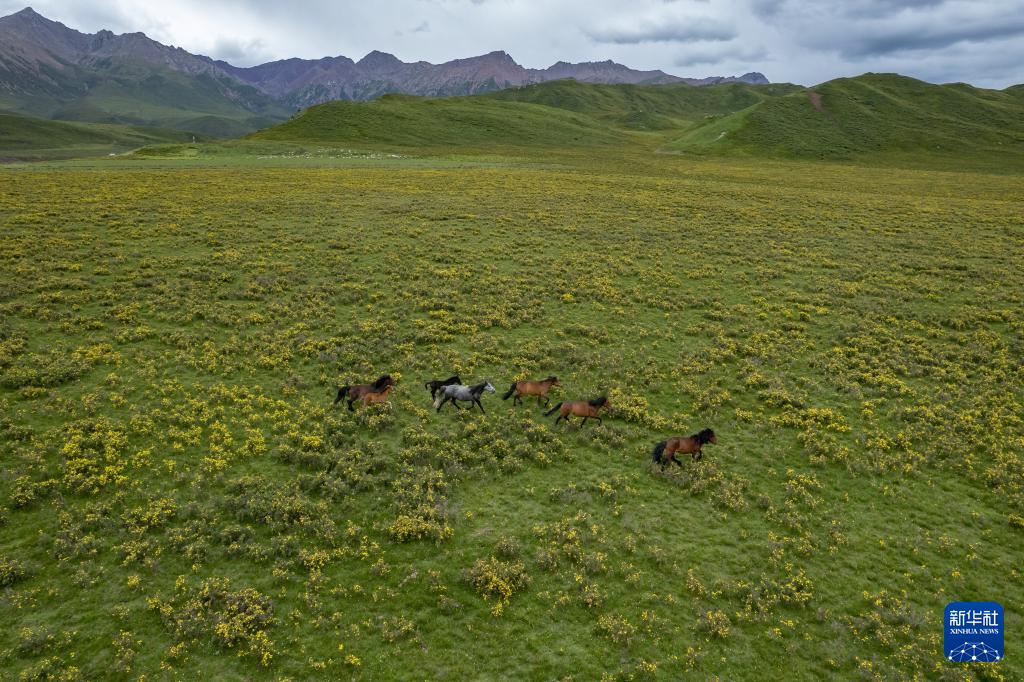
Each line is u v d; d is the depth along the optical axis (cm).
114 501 1467
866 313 3225
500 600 1266
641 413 2105
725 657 1176
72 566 1262
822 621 1282
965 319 3138
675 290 3534
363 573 1323
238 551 1348
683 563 1418
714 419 2131
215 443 1770
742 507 1633
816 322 3112
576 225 5044
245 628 1148
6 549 1291
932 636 1242
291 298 3073
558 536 1473
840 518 1619
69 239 3734
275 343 2489
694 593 1330
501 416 2036
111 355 2252
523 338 2752
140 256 3569
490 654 1141
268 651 1109
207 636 1136
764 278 3838
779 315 3206
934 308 3325
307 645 1135
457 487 1644
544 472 1748
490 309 3086
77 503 1461
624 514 1577
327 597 1250
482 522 1513
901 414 2188
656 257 4222
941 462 1889
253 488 1564
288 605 1227
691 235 4884
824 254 4416
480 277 3594
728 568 1412
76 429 1744
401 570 1339
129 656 1062
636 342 2798
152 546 1334
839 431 2072
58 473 1555
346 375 2256
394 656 1124
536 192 6556
